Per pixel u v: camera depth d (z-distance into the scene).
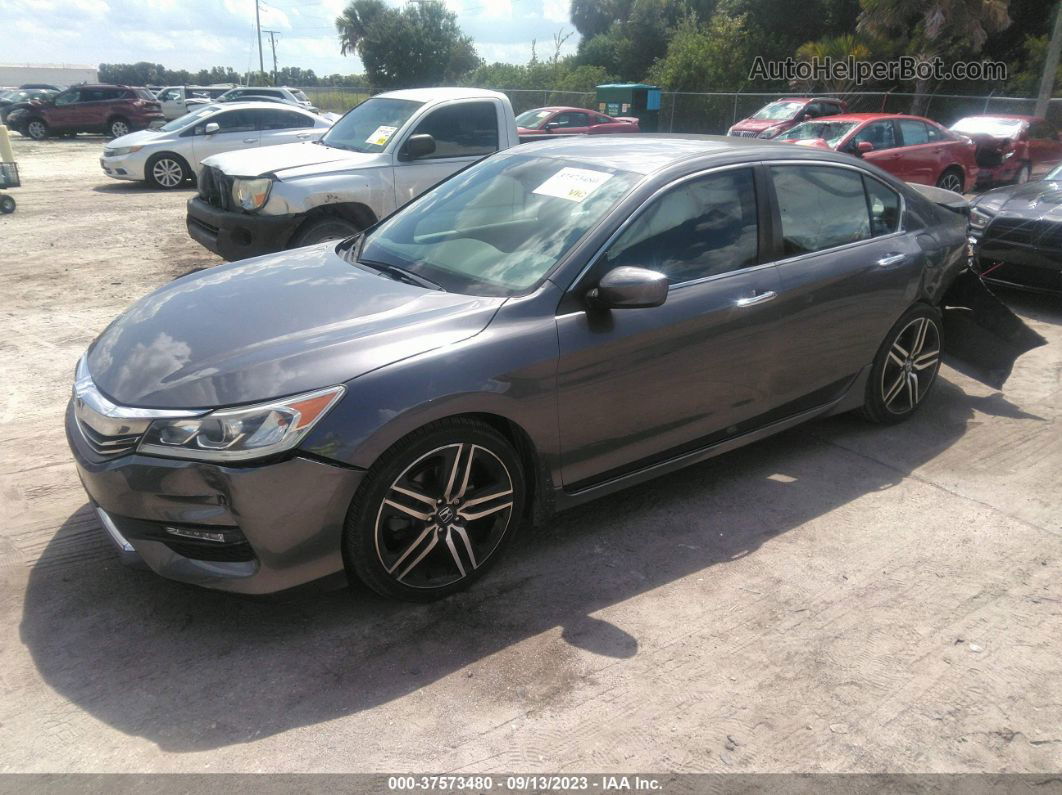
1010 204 7.03
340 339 2.79
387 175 7.16
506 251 3.33
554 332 3.00
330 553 2.67
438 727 2.41
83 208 12.12
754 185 3.69
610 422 3.22
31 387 4.98
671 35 41.25
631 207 3.27
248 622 2.87
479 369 2.81
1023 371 5.54
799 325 3.76
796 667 2.70
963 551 3.40
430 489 2.84
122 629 2.83
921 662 2.73
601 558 3.31
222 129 14.63
